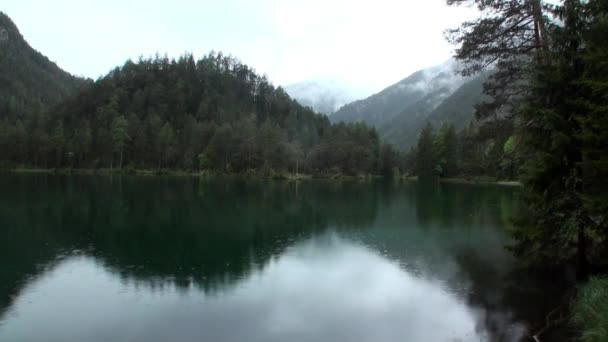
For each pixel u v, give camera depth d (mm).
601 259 12617
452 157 99312
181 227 26906
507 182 81938
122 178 81688
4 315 12125
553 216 12570
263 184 76125
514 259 18375
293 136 126125
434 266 17516
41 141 103812
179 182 73000
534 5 12805
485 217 32562
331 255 19672
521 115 12688
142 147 107812
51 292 14117
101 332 11023
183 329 11211
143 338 10688
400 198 49344
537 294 13016
